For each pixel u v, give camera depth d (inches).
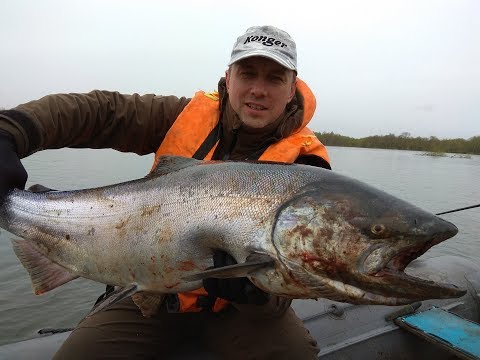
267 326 31.6
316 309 42.0
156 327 32.4
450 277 49.1
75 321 59.1
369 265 23.1
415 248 23.6
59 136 33.4
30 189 34.4
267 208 25.2
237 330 32.0
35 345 35.9
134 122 36.0
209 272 23.1
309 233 23.9
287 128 34.1
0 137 30.0
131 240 29.0
